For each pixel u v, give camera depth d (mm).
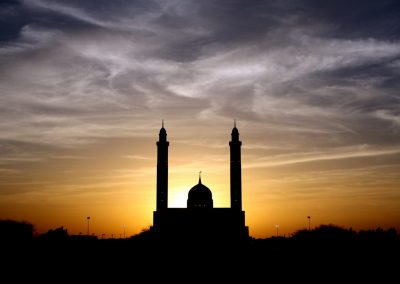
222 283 144375
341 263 179375
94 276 154625
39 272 158375
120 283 143625
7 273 154750
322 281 144875
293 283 142875
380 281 144125
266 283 143375
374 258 190625
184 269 172000
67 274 156750
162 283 144750
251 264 184250
